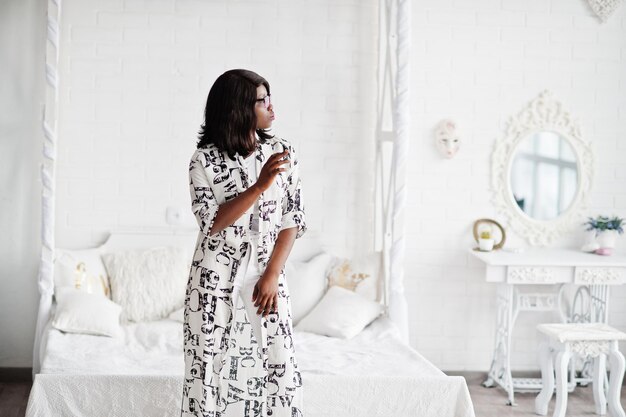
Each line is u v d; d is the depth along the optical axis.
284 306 3.11
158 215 5.38
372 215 5.53
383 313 5.14
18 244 5.27
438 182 5.55
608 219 5.52
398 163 4.87
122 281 5.06
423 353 5.61
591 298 5.46
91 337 4.52
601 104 5.62
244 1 5.38
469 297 5.60
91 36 5.28
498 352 5.45
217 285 3.04
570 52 5.59
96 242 5.34
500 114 5.57
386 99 5.41
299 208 3.21
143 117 5.34
